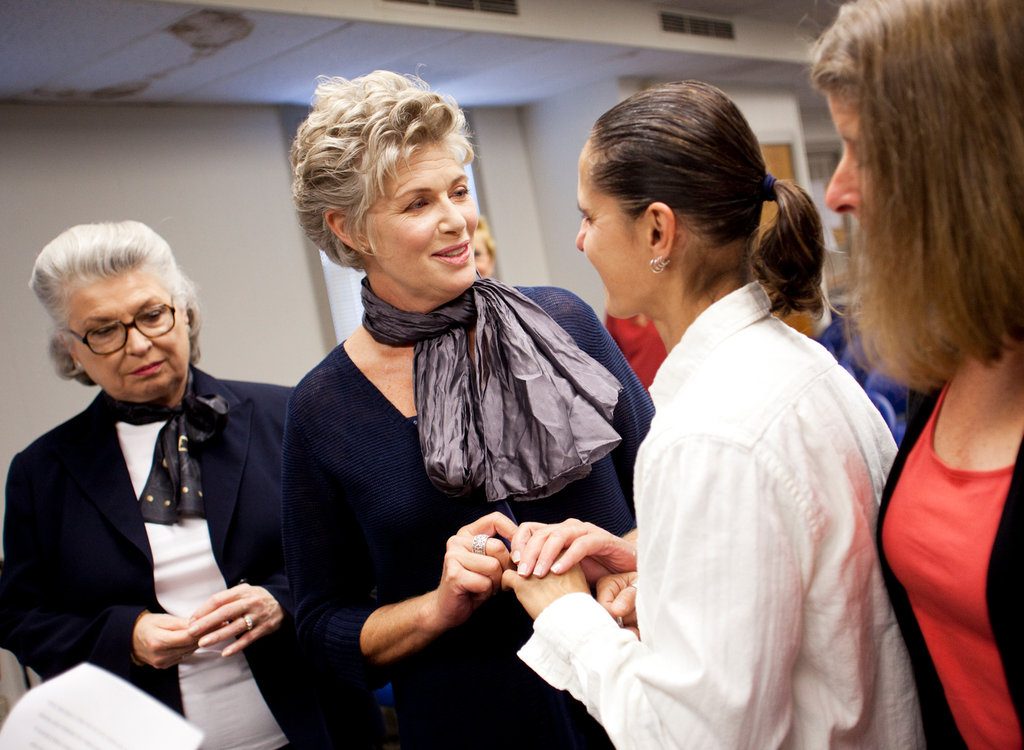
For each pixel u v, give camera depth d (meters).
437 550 1.22
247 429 1.63
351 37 2.90
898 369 0.77
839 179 0.78
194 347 1.67
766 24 4.89
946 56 0.66
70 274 1.43
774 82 5.86
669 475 0.78
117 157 3.13
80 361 1.52
